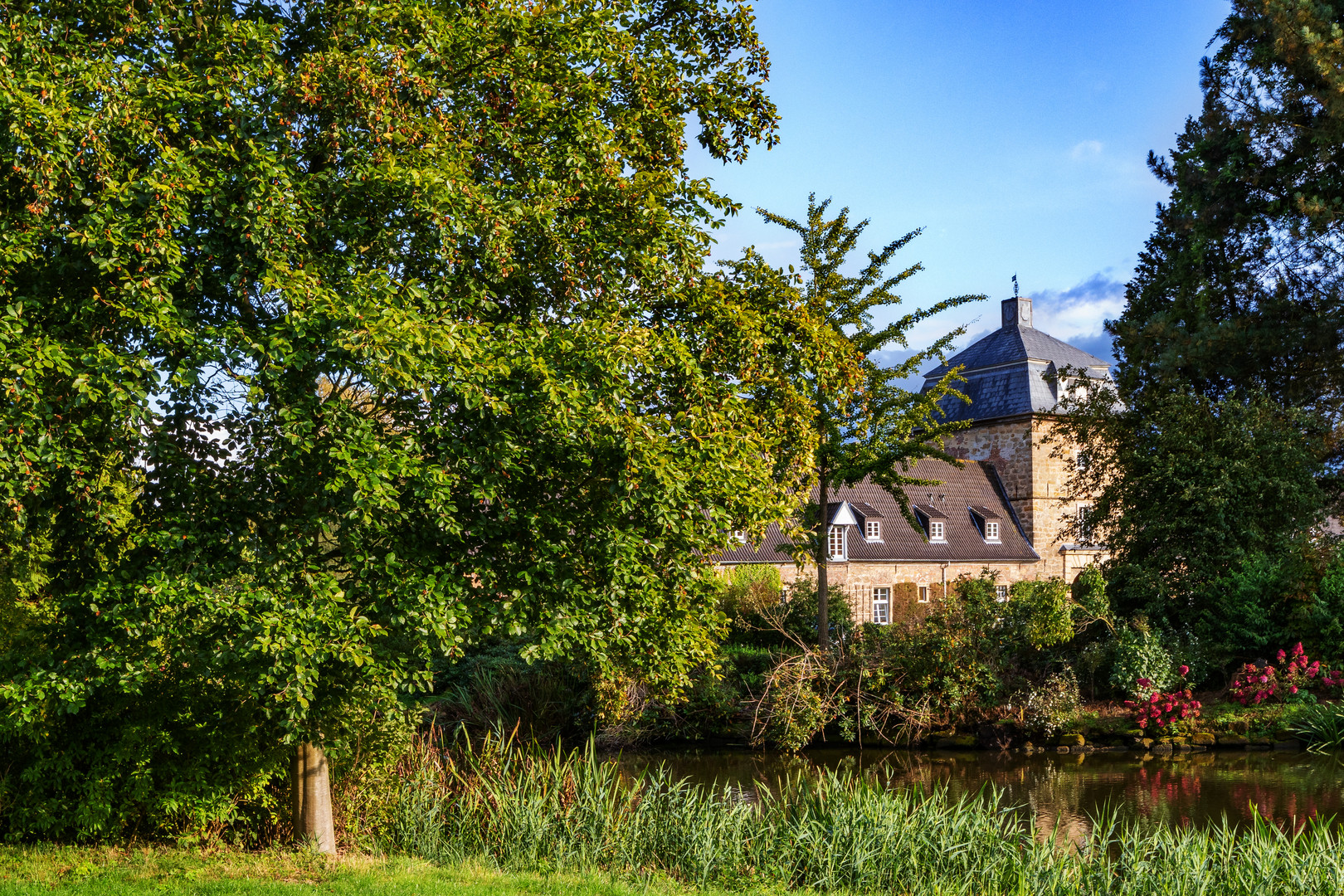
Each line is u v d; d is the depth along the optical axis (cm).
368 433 708
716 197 999
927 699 1794
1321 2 2202
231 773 916
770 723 1781
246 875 779
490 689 1805
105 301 675
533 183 835
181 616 746
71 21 780
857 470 1691
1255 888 816
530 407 752
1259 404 2130
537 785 1018
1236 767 1577
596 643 829
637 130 961
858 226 1642
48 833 905
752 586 2650
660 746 1823
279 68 732
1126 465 2236
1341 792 1384
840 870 880
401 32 799
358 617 746
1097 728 1780
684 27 1078
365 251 791
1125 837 927
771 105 1087
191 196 721
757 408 1044
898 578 3669
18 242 670
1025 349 4247
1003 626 1852
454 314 803
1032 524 4119
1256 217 2338
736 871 893
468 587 818
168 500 750
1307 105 2248
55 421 677
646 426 786
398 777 1025
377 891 724
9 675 820
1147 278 2580
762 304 1086
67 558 798
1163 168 2561
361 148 750
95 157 679
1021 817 1259
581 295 890
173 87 709
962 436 4450
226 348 691
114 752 867
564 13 902
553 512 818
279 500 771
